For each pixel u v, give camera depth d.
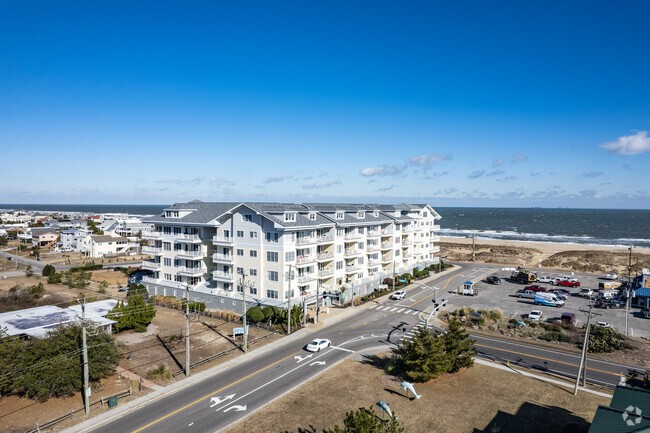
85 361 31.94
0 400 33.94
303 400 33.88
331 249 68.25
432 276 92.62
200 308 62.94
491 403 33.41
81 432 29.14
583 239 195.75
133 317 52.47
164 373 38.25
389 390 35.75
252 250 61.41
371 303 67.88
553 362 42.75
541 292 72.94
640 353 45.41
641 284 72.00
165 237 71.88
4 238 157.25
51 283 82.62
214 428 29.59
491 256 129.25
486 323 56.06
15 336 42.72
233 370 40.41
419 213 96.44
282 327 54.12
